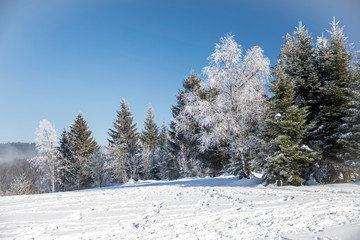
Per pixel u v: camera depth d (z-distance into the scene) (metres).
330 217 6.30
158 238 5.64
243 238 5.26
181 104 35.69
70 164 36.56
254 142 17.55
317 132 15.28
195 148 31.77
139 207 9.45
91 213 8.77
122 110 43.28
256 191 11.72
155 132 54.94
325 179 15.05
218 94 20.09
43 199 13.12
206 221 6.84
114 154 36.22
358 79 15.39
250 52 18.59
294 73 17.20
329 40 17.25
